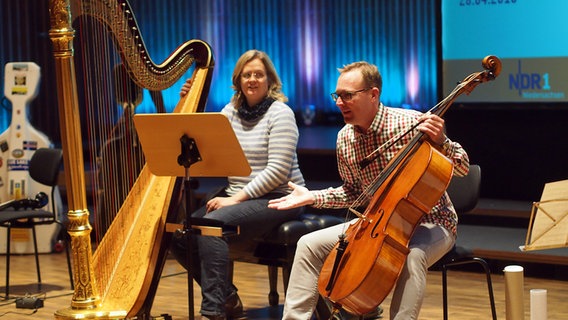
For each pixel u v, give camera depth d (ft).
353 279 11.21
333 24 31.63
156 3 33.24
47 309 16.61
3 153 21.67
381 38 30.91
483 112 21.94
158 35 33.37
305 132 29.45
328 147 24.95
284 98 15.21
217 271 13.87
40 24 32.32
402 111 12.62
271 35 32.45
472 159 22.24
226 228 12.18
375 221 11.51
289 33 32.19
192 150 11.68
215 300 13.82
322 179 25.52
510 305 12.13
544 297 11.89
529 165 21.66
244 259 14.90
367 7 31.04
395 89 30.83
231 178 15.29
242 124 15.19
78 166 11.16
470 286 17.51
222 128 11.44
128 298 11.86
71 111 10.94
